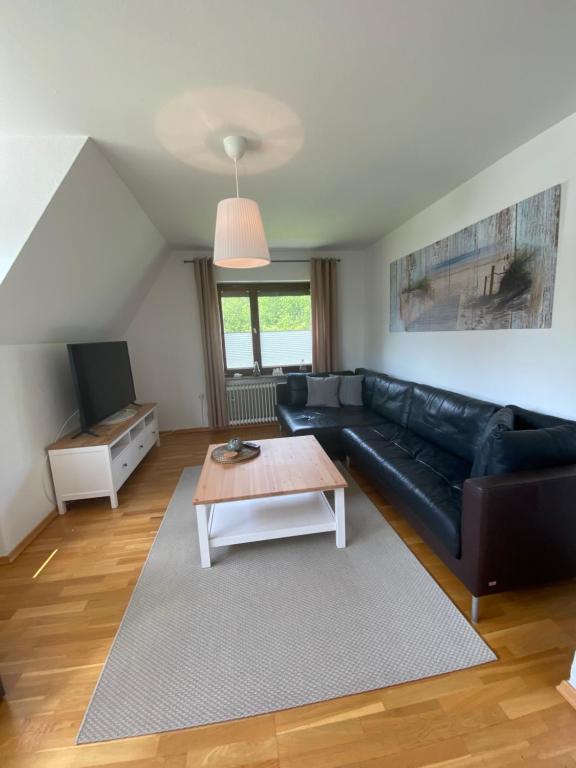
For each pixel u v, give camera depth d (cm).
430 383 306
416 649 128
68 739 104
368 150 195
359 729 104
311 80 137
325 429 297
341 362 472
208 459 225
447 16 111
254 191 244
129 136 171
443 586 161
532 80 142
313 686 116
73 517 237
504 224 211
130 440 297
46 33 110
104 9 104
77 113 151
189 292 419
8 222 173
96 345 282
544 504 133
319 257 443
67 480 240
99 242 237
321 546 193
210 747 101
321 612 147
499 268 218
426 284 302
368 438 265
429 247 293
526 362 203
